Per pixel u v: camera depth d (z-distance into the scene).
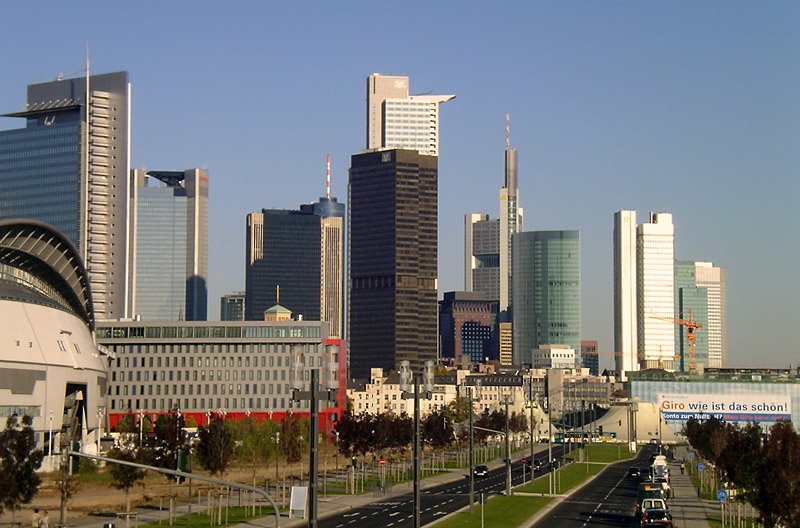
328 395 98.00
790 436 141.25
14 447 142.12
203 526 158.50
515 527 153.62
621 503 194.12
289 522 161.25
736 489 193.88
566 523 159.75
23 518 167.62
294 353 98.38
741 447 178.25
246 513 174.00
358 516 171.25
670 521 140.62
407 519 165.25
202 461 199.25
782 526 138.25
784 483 123.44
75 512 179.38
